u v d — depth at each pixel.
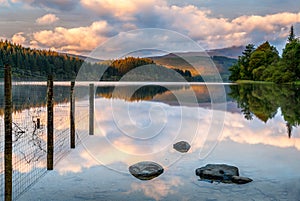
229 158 9.88
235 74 76.69
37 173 8.23
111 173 8.20
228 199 6.51
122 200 6.44
